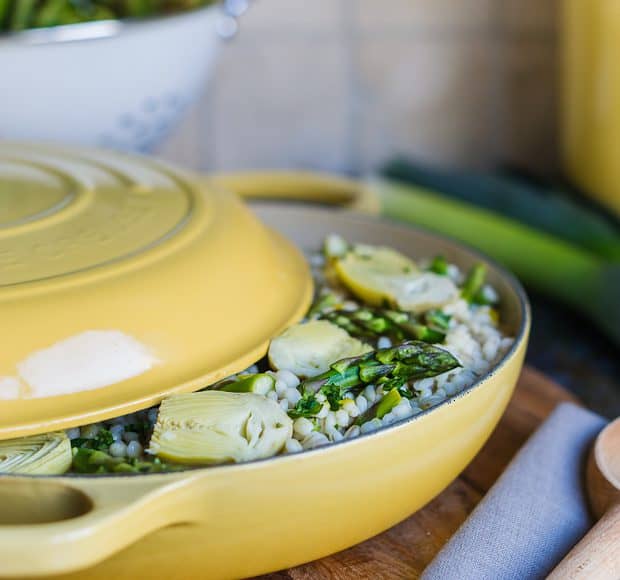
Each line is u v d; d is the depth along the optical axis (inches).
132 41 26.5
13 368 17.6
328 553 18.1
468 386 18.2
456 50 38.6
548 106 39.9
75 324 18.0
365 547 19.2
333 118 39.0
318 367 19.2
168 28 27.1
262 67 37.6
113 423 18.5
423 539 19.4
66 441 17.4
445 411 17.5
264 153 39.0
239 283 20.0
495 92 39.5
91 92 26.9
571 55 34.0
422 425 17.2
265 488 16.3
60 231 20.0
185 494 16.0
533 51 39.0
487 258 23.4
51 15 29.0
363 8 37.5
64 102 26.8
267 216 26.7
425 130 39.8
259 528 16.6
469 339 20.2
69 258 19.1
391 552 19.1
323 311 21.5
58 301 18.2
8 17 29.1
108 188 22.0
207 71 30.2
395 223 25.5
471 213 31.8
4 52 25.2
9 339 17.7
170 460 17.1
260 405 17.5
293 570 18.7
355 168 40.0
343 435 18.0
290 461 16.2
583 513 19.5
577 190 35.4
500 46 38.8
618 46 31.0
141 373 18.2
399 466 17.2
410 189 33.2
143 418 18.6
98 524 15.2
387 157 39.9
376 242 25.8
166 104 29.1
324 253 24.4
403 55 38.4
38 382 17.6
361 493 17.1
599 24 31.6
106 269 18.8
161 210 21.1
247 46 37.1
